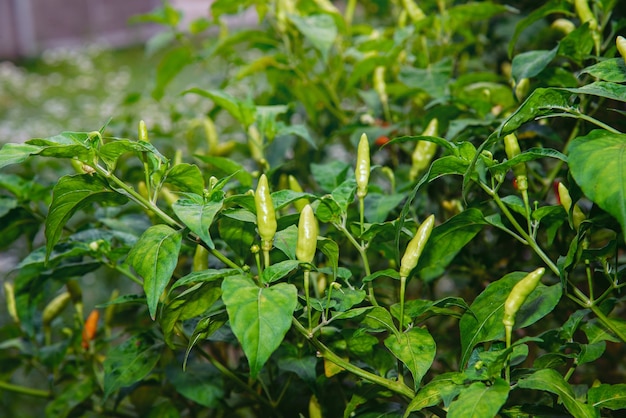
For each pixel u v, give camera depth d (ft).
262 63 2.89
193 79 7.76
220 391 2.24
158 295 1.62
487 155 1.77
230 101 2.37
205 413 2.71
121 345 2.21
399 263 1.78
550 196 2.67
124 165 2.94
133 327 2.63
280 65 2.90
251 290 1.56
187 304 1.78
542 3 2.97
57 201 1.76
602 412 1.94
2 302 4.66
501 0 3.13
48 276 2.30
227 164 2.23
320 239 1.74
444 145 1.78
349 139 3.15
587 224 1.75
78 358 2.59
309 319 1.73
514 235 1.85
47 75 10.42
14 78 9.30
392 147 2.78
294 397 2.30
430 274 2.27
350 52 2.89
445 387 1.69
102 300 4.51
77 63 10.13
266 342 1.51
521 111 1.65
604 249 1.79
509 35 3.11
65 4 14.70
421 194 2.46
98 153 1.70
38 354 2.57
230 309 1.53
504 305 1.75
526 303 1.80
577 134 2.32
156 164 1.78
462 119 2.34
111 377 2.15
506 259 2.60
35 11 14.40
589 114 2.30
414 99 2.89
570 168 1.53
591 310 1.92
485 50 3.40
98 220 2.39
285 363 2.06
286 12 2.62
